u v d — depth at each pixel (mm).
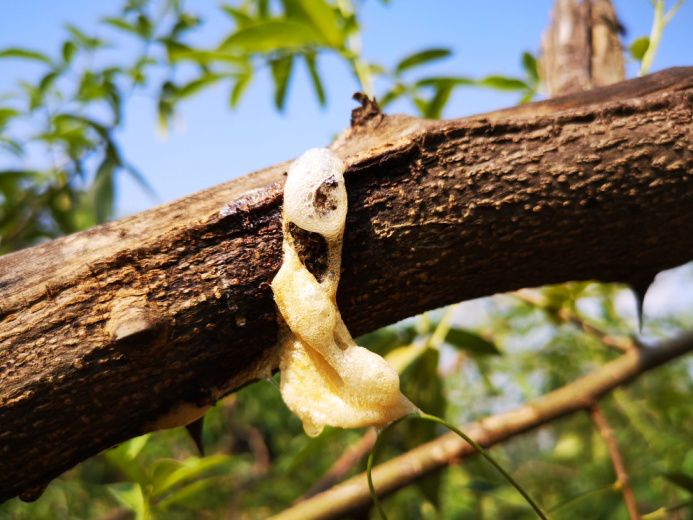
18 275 128
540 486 478
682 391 407
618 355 380
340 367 128
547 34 248
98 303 125
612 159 139
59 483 410
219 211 130
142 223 133
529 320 400
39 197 363
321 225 127
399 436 318
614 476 387
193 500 434
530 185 137
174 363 127
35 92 354
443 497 381
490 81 288
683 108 144
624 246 148
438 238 136
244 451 559
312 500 224
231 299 128
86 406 125
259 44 260
